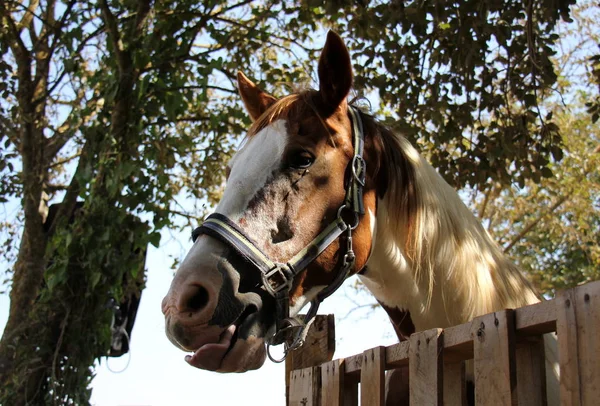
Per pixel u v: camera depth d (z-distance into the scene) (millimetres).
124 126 6145
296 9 6715
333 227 2092
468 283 2244
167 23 6590
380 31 5020
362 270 2363
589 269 12961
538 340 1582
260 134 2150
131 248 6133
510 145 4723
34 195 7496
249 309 1926
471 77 4586
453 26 4441
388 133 2420
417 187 2318
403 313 2361
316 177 2098
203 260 1895
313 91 2258
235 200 2018
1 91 7727
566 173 11117
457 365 1888
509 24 4371
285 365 3160
